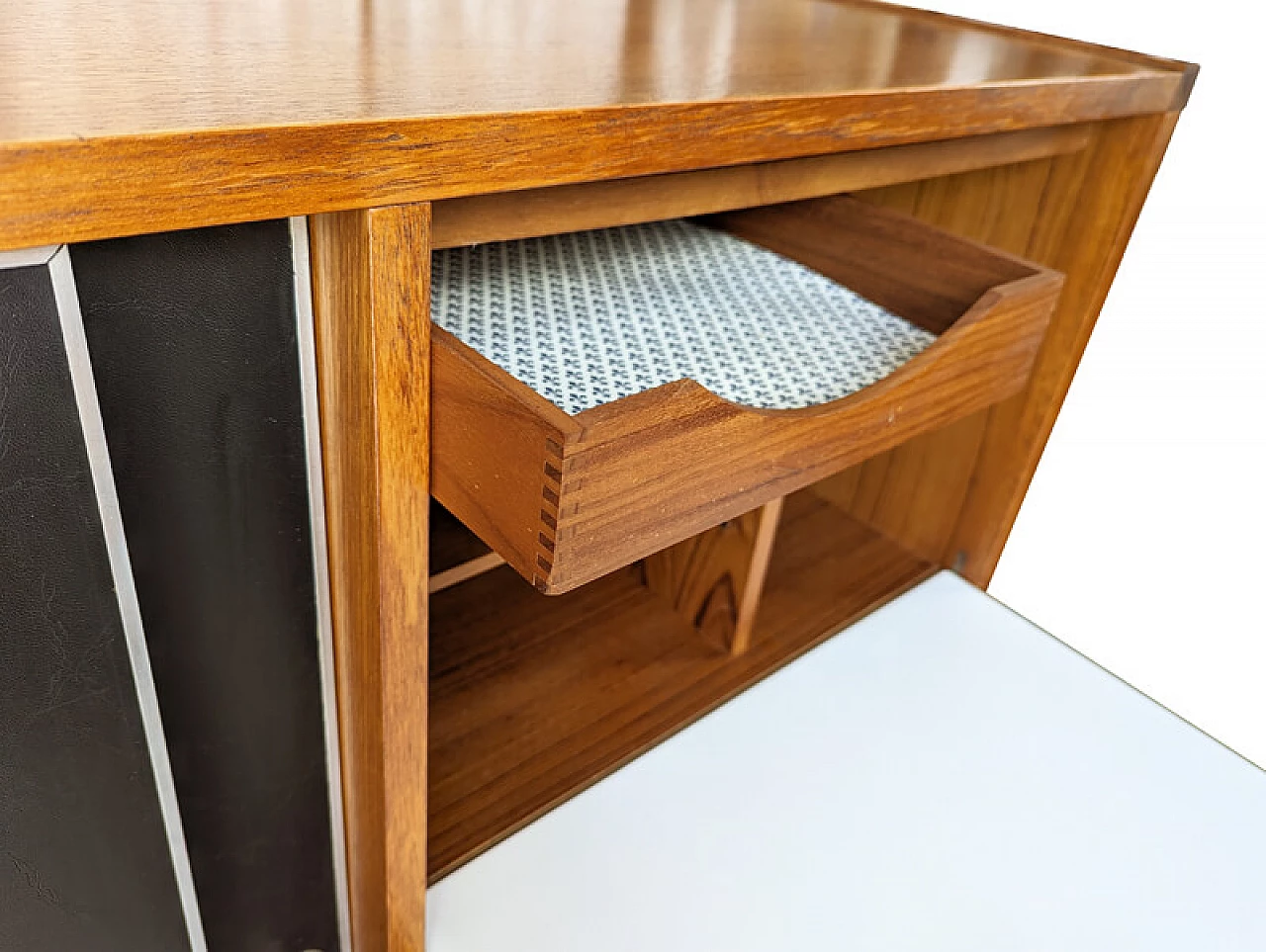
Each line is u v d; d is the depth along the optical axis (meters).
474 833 0.79
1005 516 1.08
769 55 0.70
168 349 0.46
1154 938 0.77
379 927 0.71
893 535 1.20
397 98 0.47
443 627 0.99
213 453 0.50
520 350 0.69
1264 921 0.79
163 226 0.39
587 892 0.76
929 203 1.05
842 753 0.90
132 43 0.53
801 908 0.77
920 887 0.79
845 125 0.60
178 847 0.60
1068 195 0.93
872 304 0.88
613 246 0.91
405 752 0.61
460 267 0.82
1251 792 0.90
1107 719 0.96
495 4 0.78
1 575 0.46
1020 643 1.05
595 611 1.03
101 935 0.60
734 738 0.90
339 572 0.58
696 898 0.76
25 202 0.36
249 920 0.68
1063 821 0.86
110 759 0.54
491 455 0.51
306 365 0.52
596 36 0.70
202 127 0.39
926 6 1.10
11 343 0.42
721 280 0.88
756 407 0.66
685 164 0.54
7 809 0.52
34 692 0.50
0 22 0.54
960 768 0.90
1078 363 0.98
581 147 0.49
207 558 0.53
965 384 0.74
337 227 0.46
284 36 0.58
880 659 1.01
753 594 0.96
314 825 0.67
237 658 0.57
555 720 0.90
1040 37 0.90
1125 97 0.79
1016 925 0.77
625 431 0.50
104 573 0.49
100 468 0.47
